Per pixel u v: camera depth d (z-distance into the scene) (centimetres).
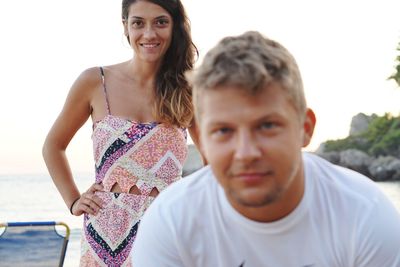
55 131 410
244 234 193
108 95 397
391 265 194
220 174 172
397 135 5222
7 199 3059
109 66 405
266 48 170
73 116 405
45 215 2689
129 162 385
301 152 181
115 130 389
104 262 381
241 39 174
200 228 197
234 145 168
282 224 187
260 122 167
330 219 192
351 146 5347
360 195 193
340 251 194
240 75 163
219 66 167
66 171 412
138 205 382
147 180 385
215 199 193
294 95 170
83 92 400
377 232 190
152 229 204
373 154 5256
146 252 207
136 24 392
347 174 202
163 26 393
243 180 169
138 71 396
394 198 2577
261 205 172
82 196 390
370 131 5350
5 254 444
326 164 204
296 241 192
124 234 381
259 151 167
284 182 171
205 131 172
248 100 165
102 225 383
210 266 201
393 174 5069
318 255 194
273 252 194
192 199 198
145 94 395
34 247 448
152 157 388
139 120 393
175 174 393
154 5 391
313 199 192
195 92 175
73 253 1476
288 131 169
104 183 389
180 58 403
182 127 399
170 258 204
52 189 3428
